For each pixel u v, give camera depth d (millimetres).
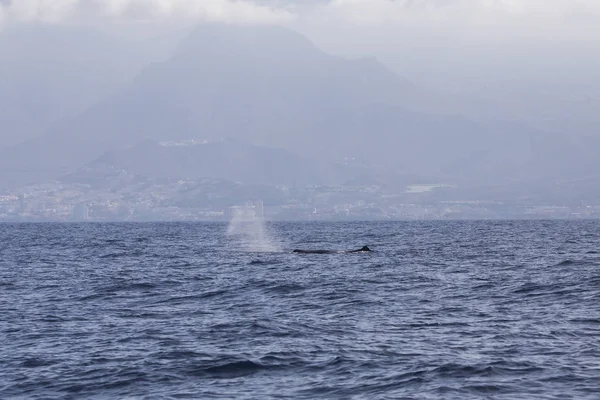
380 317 91438
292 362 67938
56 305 107812
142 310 101500
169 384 62094
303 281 132000
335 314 94562
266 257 194875
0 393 60625
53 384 62750
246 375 64250
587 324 83750
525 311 94125
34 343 78438
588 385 59062
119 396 59281
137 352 73125
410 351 71312
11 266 183625
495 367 64500
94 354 72688
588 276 131750
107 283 137125
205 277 144500
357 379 62062
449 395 57156
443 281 131250
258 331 82438
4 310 102750
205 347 74688
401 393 57938
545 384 59500
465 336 78375
